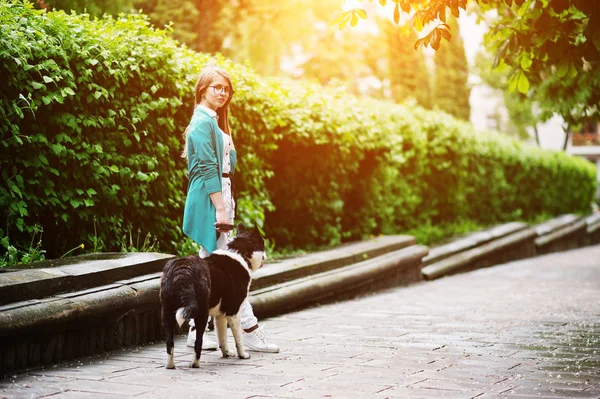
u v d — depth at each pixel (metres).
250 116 9.11
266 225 10.56
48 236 6.91
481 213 17.78
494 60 6.66
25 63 6.16
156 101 7.64
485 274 13.60
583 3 5.95
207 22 17.56
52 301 5.09
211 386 4.54
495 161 18.16
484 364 5.32
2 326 4.61
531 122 34.25
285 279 8.41
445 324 7.38
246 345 5.80
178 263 4.90
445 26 5.97
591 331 6.95
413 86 35.44
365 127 11.70
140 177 7.30
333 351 5.83
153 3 16.58
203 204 5.51
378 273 10.43
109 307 5.52
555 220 21.27
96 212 7.14
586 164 26.05
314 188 10.88
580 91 9.78
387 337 6.54
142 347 5.94
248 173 9.20
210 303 5.14
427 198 14.99
